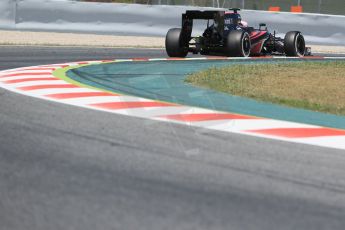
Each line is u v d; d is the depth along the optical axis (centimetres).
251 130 2216
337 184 1566
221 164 1695
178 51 5488
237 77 3900
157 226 1189
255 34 5812
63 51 5662
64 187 1418
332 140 2131
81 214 1242
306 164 1756
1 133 1961
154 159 1714
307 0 9569
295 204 1381
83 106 2556
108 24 8031
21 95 2786
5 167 1566
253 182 1534
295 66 4775
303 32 8375
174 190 1433
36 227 1165
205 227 1197
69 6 7856
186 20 5484
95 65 4419
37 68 4047
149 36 8181
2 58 4709
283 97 3155
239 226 1217
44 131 2016
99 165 1622
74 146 1822
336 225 1261
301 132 2236
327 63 5162
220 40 5447
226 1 9275
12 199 1321
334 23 8431
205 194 1415
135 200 1346
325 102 3102
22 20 7675
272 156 1828
